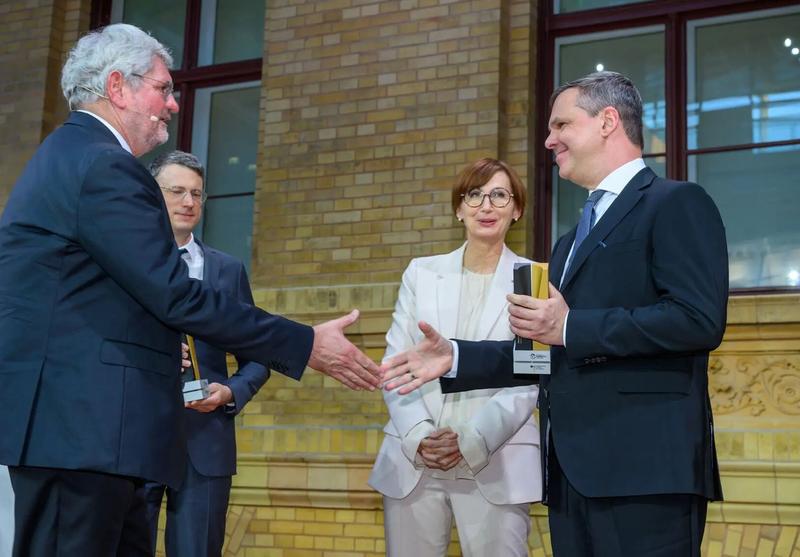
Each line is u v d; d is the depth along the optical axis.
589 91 2.61
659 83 5.30
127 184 2.34
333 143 5.48
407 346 3.46
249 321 2.47
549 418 2.48
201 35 6.35
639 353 2.30
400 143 5.33
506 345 2.82
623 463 2.30
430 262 3.59
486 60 5.23
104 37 2.60
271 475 5.10
